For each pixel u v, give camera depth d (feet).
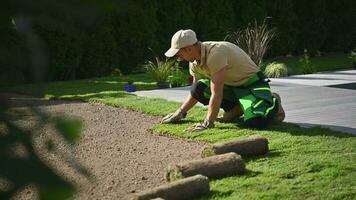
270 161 13.19
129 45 37.19
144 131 17.84
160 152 14.99
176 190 10.52
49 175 2.62
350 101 22.13
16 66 2.62
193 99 18.04
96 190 11.71
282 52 46.26
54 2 2.55
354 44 50.75
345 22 50.03
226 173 12.06
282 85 27.66
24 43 2.59
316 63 42.65
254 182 11.53
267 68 33.27
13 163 2.62
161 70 29.73
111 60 36.45
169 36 39.29
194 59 16.34
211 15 41.50
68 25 2.69
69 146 2.76
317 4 47.55
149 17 37.65
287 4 45.78
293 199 10.50
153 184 12.14
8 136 2.68
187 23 40.06
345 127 16.93
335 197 10.54
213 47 16.17
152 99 23.82
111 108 22.35
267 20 44.86
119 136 17.20
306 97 23.50
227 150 13.32
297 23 46.98
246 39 36.09
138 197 10.14
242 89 17.20
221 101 16.74
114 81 32.30
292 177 11.90
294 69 37.04
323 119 18.35
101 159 14.42
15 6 2.58
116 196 11.35
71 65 33.55
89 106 22.93
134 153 14.99
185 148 15.25
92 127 18.61
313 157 13.29
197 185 10.77
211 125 16.97
